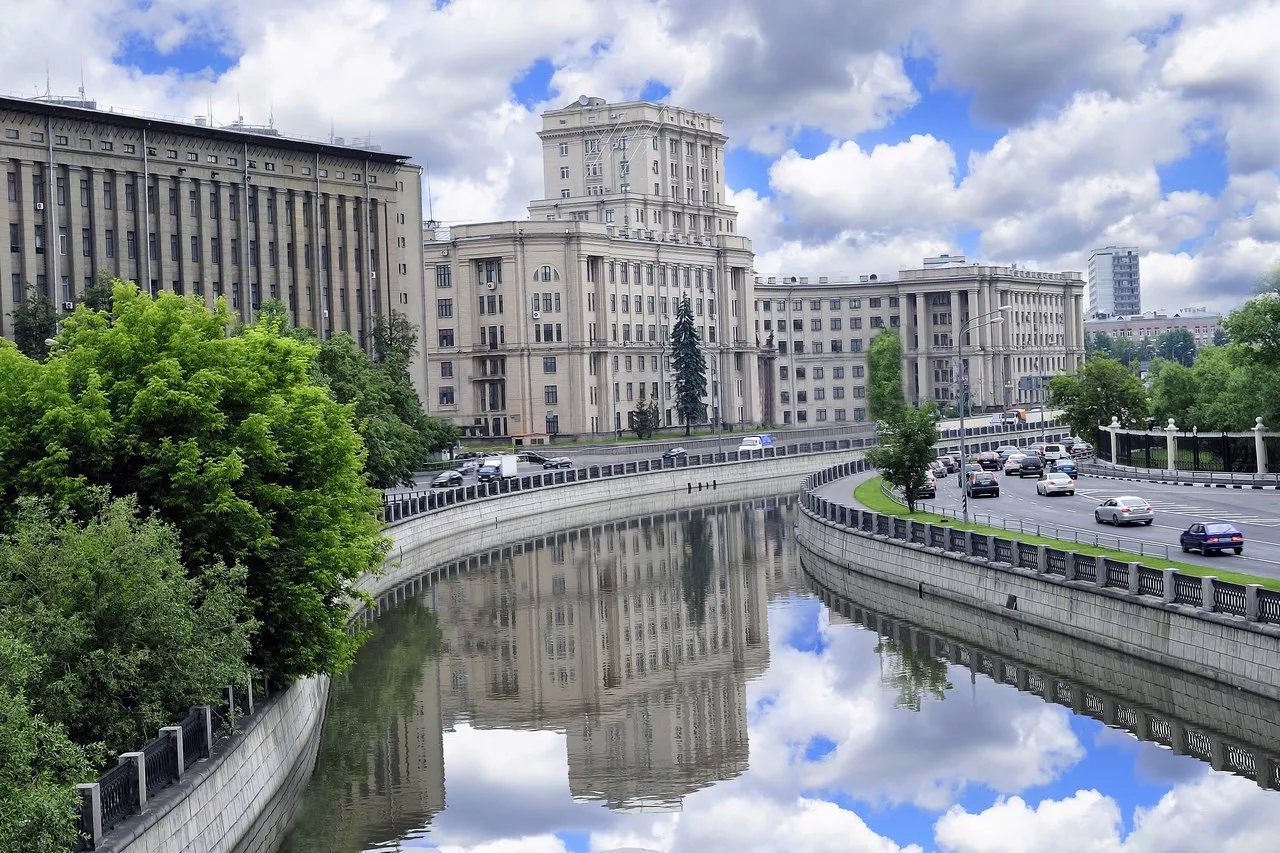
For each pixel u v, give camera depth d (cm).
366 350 15912
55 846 2894
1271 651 5025
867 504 11344
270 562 4706
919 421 9819
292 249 14988
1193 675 5494
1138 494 10912
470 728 5941
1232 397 12331
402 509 10781
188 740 3869
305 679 5516
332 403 5150
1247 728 5159
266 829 4416
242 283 14338
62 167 12662
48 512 4134
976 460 15475
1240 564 6444
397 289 16588
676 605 8825
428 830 4591
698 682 6731
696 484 16738
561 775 5259
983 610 7338
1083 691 6031
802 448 19062
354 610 8725
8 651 3028
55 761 3136
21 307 11881
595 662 7238
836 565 9619
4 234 12169
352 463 5128
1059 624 6531
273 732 4675
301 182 15088
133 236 13288
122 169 13125
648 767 5344
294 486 4950
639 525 13425
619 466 15838
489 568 10650
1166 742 5206
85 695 3712
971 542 7594
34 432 4453
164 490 4516
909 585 8281
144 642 3831
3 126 12169
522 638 7888
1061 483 11306
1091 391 15600
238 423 4794
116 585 3803
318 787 5066
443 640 7856
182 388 4600
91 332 4781
